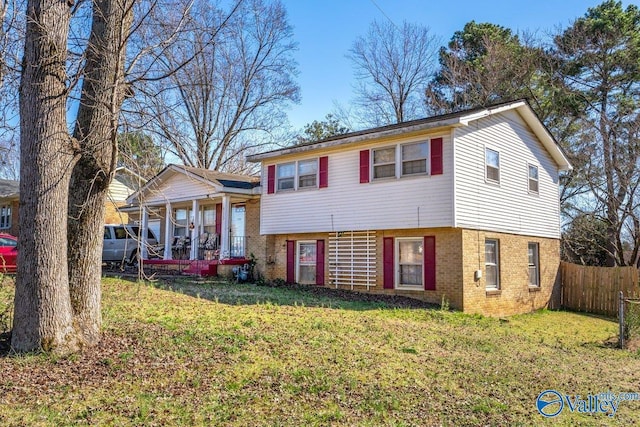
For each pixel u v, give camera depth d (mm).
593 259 26250
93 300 6742
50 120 6207
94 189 6777
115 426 4340
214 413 4734
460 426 4809
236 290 13820
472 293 13273
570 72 25641
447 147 13047
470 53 30906
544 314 15727
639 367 8094
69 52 6828
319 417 4793
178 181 19656
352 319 9758
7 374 5387
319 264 16172
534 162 17219
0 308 8039
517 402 5648
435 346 8211
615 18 24359
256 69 31766
